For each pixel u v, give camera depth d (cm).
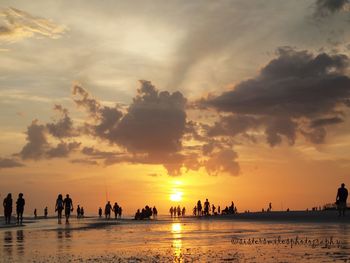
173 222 5125
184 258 1378
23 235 2670
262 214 6875
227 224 3981
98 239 2291
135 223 4822
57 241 2173
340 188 4041
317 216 4831
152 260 1347
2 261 1373
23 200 4344
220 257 1380
